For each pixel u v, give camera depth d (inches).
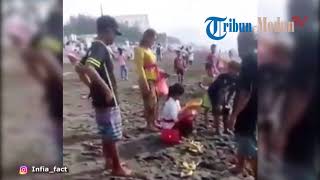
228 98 99.6
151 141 99.8
